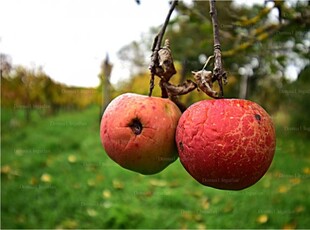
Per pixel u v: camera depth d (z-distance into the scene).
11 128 1.42
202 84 0.19
